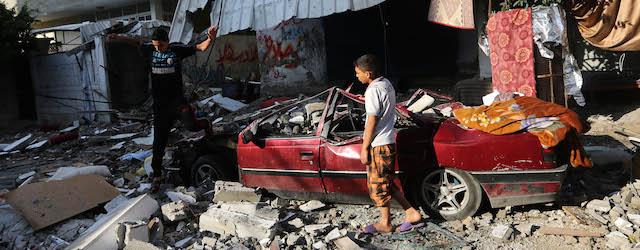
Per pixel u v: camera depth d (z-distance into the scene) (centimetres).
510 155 359
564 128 359
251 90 1462
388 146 345
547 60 667
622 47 680
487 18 808
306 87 1316
